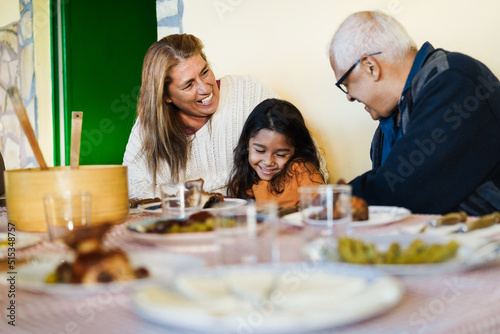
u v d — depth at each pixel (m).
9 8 4.53
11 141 4.67
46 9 4.12
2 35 4.69
